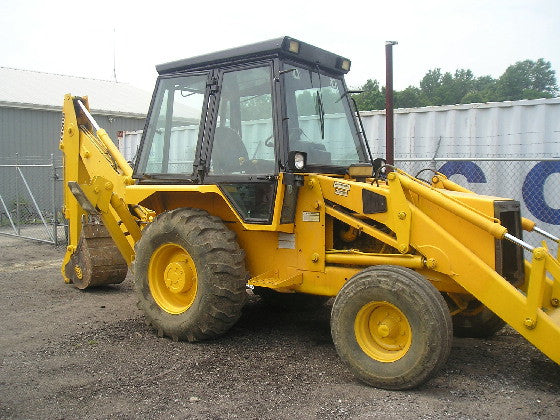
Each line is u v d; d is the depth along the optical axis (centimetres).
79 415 340
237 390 378
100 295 673
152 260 508
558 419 335
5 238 1257
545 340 362
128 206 602
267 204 455
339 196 446
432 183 514
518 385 389
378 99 2042
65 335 505
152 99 548
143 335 505
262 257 489
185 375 405
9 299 651
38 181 1859
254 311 595
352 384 391
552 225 692
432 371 365
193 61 507
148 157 544
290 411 346
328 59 507
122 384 388
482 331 496
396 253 448
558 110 691
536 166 704
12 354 453
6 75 2108
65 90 2123
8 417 337
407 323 380
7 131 1808
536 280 366
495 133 732
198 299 467
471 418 336
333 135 508
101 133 627
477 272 388
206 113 493
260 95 466
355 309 396
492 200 414
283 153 442
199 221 475
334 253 453
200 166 491
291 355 452
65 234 1146
